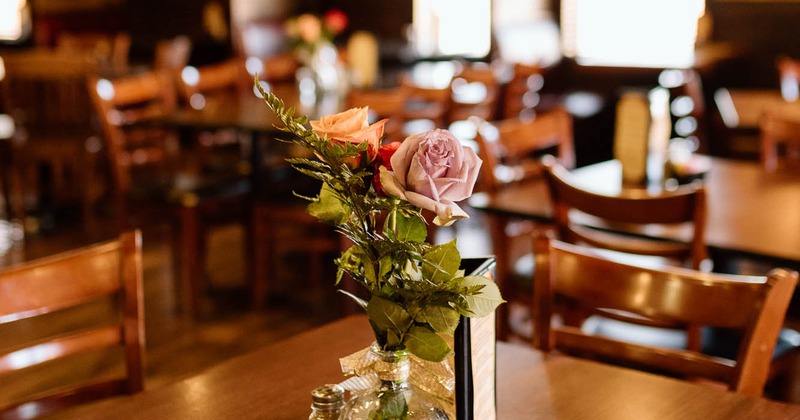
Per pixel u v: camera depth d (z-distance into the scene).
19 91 5.16
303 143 0.93
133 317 1.64
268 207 3.80
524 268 2.82
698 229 2.19
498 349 1.49
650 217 2.23
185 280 3.75
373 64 4.83
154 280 4.26
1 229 5.10
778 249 2.17
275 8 7.66
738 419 1.24
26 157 5.11
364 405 0.97
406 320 0.93
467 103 5.04
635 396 1.31
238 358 1.45
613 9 6.74
